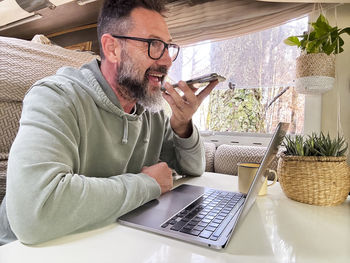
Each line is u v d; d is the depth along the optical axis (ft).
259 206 2.09
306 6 4.54
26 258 1.18
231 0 5.16
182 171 3.25
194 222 1.61
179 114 2.77
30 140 1.62
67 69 2.49
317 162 2.09
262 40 4.98
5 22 6.09
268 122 5.13
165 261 1.18
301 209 2.03
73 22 7.34
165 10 2.49
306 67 3.92
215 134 5.60
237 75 5.19
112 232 1.50
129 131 2.45
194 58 5.68
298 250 1.34
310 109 4.63
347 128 4.44
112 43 2.34
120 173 2.46
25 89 3.34
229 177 3.23
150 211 1.79
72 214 1.42
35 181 1.45
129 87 2.37
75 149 1.85
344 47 4.48
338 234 1.56
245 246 1.37
